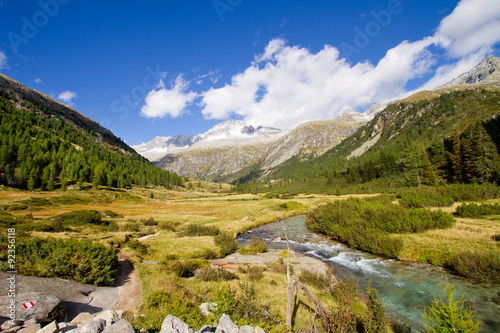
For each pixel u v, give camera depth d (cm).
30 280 1246
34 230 2903
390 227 3022
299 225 5250
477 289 1628
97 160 15512
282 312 1303
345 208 4419
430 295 1614
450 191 4875
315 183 18425
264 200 10869
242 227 4984
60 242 1599
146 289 1484
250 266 2405
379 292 1717
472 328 754
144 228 4394
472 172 6034
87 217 4181
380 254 2706
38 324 770
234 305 1087
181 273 1972
